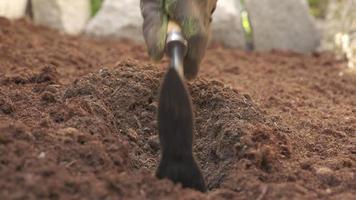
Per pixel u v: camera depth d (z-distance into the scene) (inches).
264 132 212.7
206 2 200.4
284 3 466.3
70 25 465.7
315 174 203.2
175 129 177.0
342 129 259.4
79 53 370.9
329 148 235.1
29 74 278.7
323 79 366.0
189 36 190.9
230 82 335.6
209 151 217.5
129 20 462.6
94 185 169.9
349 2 473.7
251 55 433.4
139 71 251.4
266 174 196.4
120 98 236.5
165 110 176.7
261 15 467.5
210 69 370.3
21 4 445.7
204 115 235.6
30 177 169.2
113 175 179.2
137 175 187.0
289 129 244.4
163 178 183.8
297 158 217.8
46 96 240.8
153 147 222.2
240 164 197.6
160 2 195.2
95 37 466.0
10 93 248.5
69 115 218.2
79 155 188.7
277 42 468.8
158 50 189.2
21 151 184.5
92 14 503.5
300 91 330.3
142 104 238.2
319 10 552.4
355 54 424.5
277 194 181.9
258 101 294.4
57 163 183.8
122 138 219.6
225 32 464.1
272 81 351.6
